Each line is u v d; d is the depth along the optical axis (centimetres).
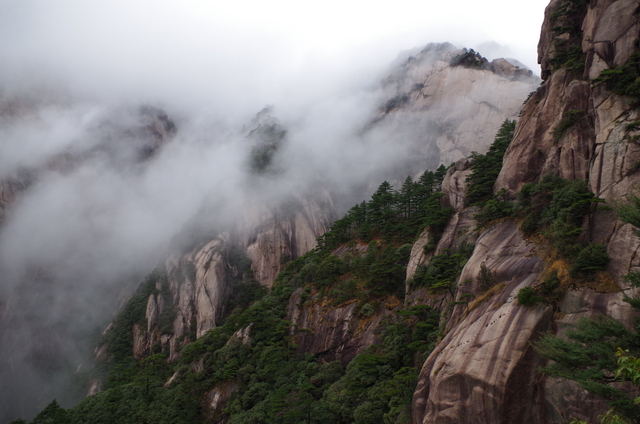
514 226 3844
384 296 6091
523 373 2528
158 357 8462
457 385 2833
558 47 4428
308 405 4650
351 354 5800
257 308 7306
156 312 12000
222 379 6250
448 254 5059
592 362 1923
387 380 4409
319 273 7225
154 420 5803
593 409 2175
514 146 4694
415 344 4278
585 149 3547
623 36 3312
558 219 3116
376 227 8456
